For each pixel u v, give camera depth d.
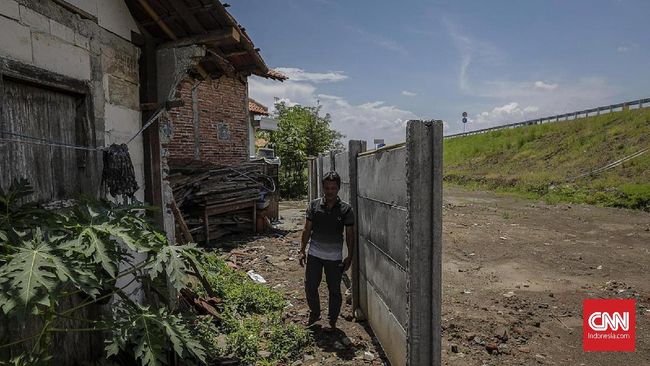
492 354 4.47
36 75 2.94
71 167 3.46
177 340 2.95
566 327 5.22
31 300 2.06
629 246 9.84
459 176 31.94
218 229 10.05
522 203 19.00
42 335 2.54
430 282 3.10
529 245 9.97
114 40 4.05
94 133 3.66
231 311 5.21
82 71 3.53
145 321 2.94
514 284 6.99
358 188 5.39
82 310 3.38
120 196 4.13
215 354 4.01
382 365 4.11
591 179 21.28
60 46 3.25
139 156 4.55
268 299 5.62
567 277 7.37
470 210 16.48
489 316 5.52
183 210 9.40
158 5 4.15
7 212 2.51
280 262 8.13
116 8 4.08
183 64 4.56
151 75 4.62
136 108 4.48
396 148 3.58
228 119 14.77
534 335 4.96
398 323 3.62
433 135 3.03
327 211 4.82
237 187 10.26
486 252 9.28
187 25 4.39
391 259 3.85
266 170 12.30
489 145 38.00
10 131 2.77
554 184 22.33
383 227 4.14
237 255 8.44
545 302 6.10
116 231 2.76
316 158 9.74
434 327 3.10
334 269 4.80
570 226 12.62
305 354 4.32
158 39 4.69
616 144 25.00
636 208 16.05
